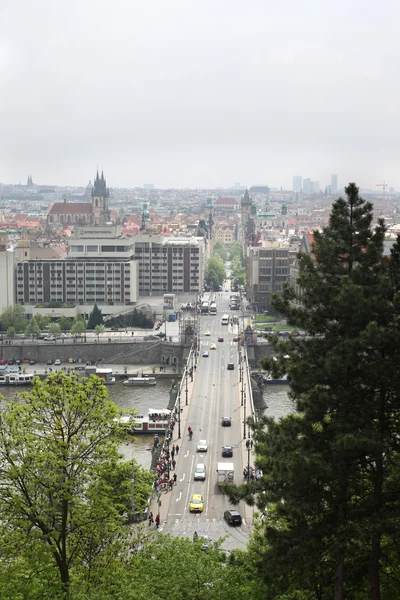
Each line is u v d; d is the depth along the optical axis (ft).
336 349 314.96
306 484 317.42
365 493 326.65
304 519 318.04
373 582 314.35
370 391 323.16
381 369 307.58
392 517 299.17
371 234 337.93
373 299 313.53
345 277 324.19
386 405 323.78
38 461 366.63
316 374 322.34
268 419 355.15
